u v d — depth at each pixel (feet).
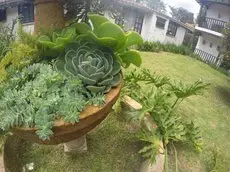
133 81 7.84
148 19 40.93
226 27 21.56
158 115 6.86
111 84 4.70
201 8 42.42
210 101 15.39
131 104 7.13
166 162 6.04
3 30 11.97
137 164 6.34
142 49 24.32
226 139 11.24
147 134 6.36
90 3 5.65
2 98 4.35
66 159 6.18
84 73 4.46
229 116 14.08
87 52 4.61
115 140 6.84
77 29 4.98
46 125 3.98
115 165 6.23
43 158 6.14
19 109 4.15
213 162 8.72
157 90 7.55
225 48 21.36
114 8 6.25
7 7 19.81
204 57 42.96
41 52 4.98
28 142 6.42
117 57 4.91
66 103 4.25
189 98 14.53
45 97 4.35
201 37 43.88
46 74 4.53
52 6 5.15
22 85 4.65
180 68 21.03
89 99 4.44
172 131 6.97
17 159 5.95
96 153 6.45
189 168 7.99
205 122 12.25
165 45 27.04
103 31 4.74
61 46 4.75
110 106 4.68
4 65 4.69
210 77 21.22
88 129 4.70
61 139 4.49
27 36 4.82
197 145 7.62
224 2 37.70
